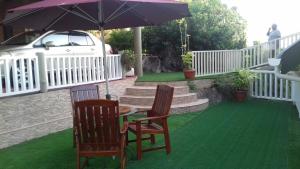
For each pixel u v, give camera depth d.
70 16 7.13
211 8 16.22
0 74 6.87
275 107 10.55
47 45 9.40
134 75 11.92
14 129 6.90
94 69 9.46
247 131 7.50
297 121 8.47
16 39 9.80
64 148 6.44
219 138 6.95
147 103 9.91
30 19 6.54
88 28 7.64
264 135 7.14
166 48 16.19
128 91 10.72
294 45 6.36
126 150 6.07
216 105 11.03
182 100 10.12
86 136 4.73
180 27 15.48
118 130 4.70
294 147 6.22
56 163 5.57
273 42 13.58
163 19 7.11
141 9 6.71
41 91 7.65
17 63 7.43
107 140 4.73
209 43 15.69
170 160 5.62
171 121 8.57
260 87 12.18
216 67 12.99
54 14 6.68
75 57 8.73
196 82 11.26
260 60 13.92
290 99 11.52
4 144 6.63
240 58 14.42
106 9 6.95
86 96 6.64
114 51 13.55
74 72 8.71
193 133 7.38
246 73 11.91
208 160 5.58
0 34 12.42
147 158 5.74
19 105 7.04
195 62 11.99
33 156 5.97
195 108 9.93
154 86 10.92
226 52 13.56
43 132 7.54
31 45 9.17
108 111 4.62
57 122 7.93
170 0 5.88
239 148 6.23
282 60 6.75
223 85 11.80
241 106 10.80
